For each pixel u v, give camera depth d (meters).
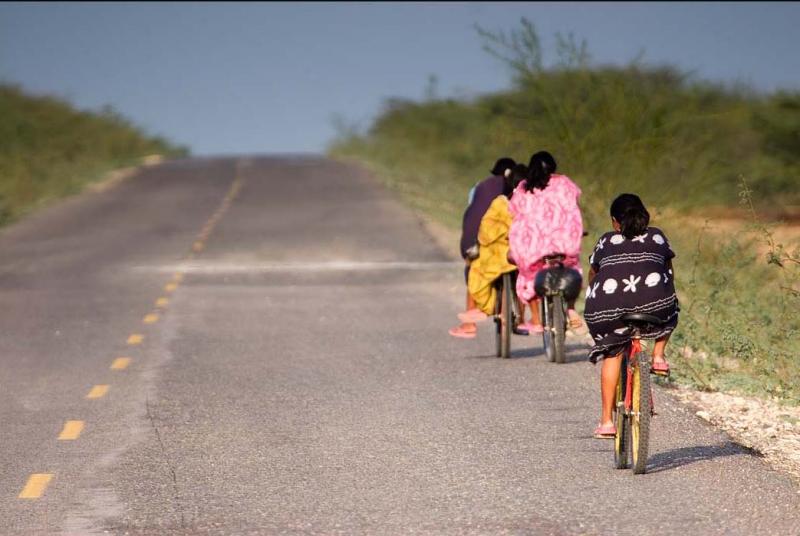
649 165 74.25
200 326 58.78
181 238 97.75
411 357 49.88
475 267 49.69
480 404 40.72
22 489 31.88
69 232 104.50
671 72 80.06
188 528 28.34
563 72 78.75
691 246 64.00
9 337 56.69
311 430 37.56
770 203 74.81
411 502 29.89
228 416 39.72
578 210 47.53
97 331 57.91
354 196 130.88
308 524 28.39
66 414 40.59
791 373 44.09
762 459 33.16
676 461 32.84
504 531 27.50
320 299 67.25
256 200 129.12
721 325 49.56
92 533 28.19
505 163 50.34
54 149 178.00
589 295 32.50
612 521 27.94
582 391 42.53
